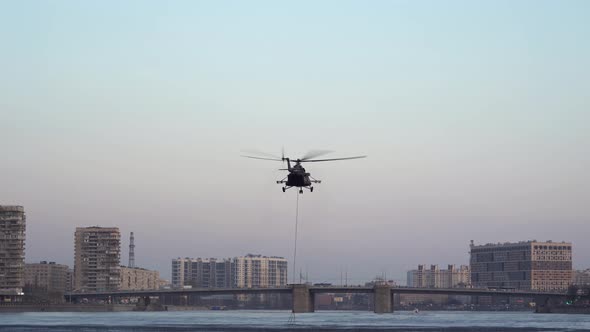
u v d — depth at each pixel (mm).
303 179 198000
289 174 199000
